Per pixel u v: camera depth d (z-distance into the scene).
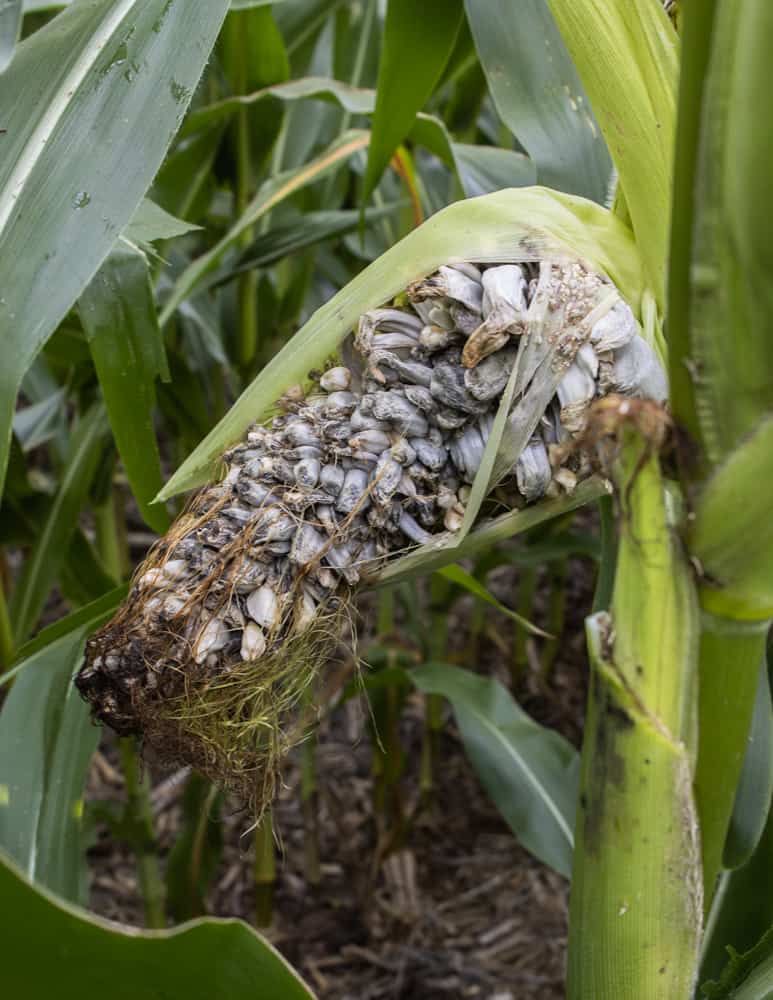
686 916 0.66
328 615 0.71
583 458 0.70
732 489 0.63
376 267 0.70
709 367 0.62
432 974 1.42
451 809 1.74
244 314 1.30
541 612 2.18
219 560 0.68
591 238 0.70
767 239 0.61
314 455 0.69
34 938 0.63
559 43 0.86
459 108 1.39
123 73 0.73
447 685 1.21
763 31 0.59
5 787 0.82
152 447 0.83
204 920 0.63
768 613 0.65
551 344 0.68
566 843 1.09
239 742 0.72
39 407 1.44
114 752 1.82
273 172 1.46
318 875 1.58
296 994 0.64
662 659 0.64
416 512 0.70
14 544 1.16
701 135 0.61
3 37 0.72
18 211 0.70
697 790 0.67
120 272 0.80
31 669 0.84
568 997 0.68
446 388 0.68
